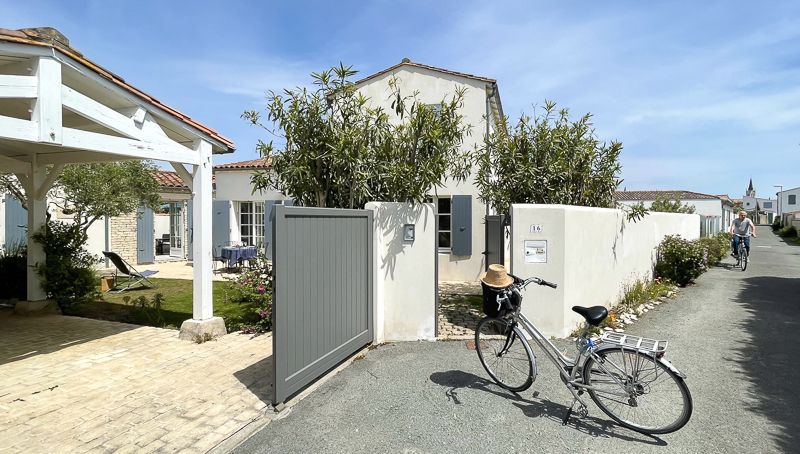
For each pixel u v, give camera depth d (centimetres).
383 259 570
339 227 476
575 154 720
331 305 459
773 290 926
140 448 316
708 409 372
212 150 648
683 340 568
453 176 766
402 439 329
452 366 479
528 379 402
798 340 563
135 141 525
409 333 576
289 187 635
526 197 732
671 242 1044
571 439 328
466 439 328
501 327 431
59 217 1202
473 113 1066
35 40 425
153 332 632
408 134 619
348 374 458
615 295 761
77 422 356
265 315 623
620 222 782
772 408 373
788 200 6650
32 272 752
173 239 1716
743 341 561
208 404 389
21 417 365
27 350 549
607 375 349
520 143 729
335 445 321
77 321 700
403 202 588
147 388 425
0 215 1128
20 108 584
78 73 471
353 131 584
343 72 570
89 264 819
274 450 316
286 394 384
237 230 1455
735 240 1338
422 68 1090
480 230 1070
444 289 971
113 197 1024
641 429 335
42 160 746
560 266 580
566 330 589
